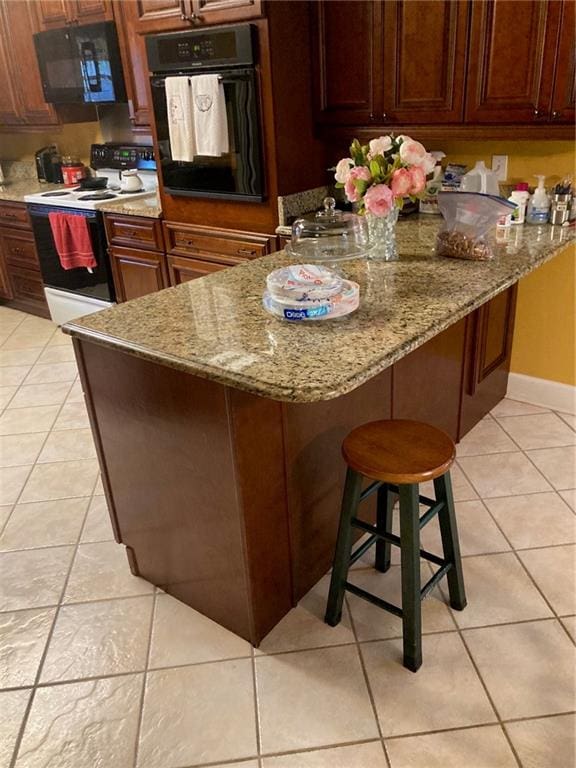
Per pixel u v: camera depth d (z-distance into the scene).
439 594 1.92
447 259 2.11
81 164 4.51
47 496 2.49
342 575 1.74
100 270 3.84
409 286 1.84
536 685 1.62
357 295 1.65
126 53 3.44
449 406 2.53
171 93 2.88
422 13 2.40
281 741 1.50
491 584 1.95
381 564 2.01
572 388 2.88
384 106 2.64
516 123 2.34
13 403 3.27
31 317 4.61
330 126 2.85
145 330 1.61
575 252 2.65
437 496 1.70
